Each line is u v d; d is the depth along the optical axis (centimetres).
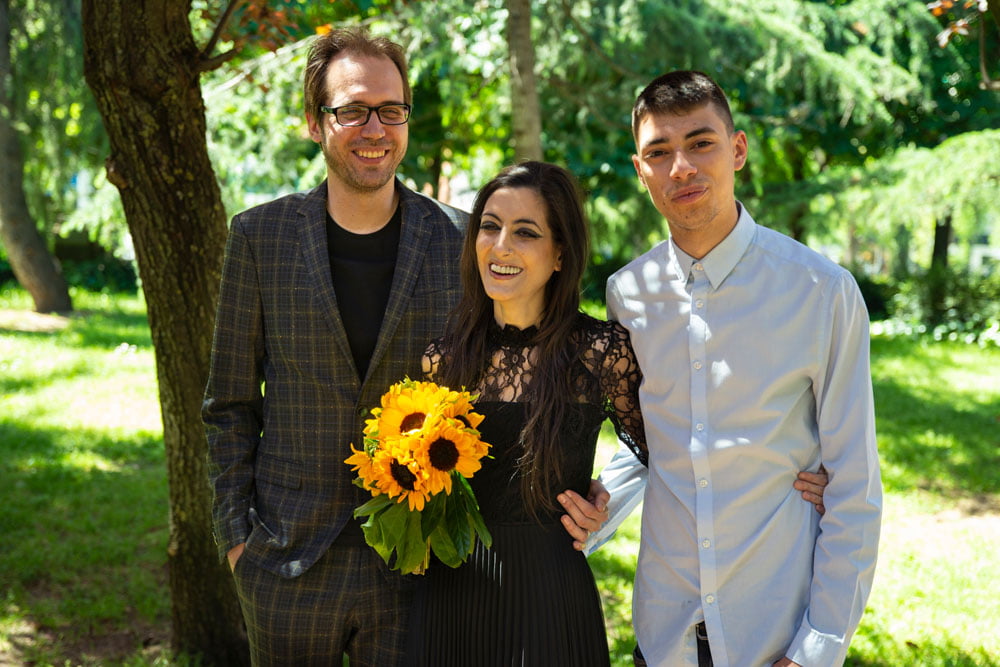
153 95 300
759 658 200
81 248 1681
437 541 205
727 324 204
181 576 355
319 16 627
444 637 217
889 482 616
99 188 888
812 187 1136
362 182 235
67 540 500
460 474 204
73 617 407
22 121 1199
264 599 238
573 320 217
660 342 212
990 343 1174
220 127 682
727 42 873
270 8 380
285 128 681
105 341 1076
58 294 1282
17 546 488
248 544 241
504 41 732
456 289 246
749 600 202
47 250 1283
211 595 354
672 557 210
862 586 193
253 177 734
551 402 209
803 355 200
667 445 211
